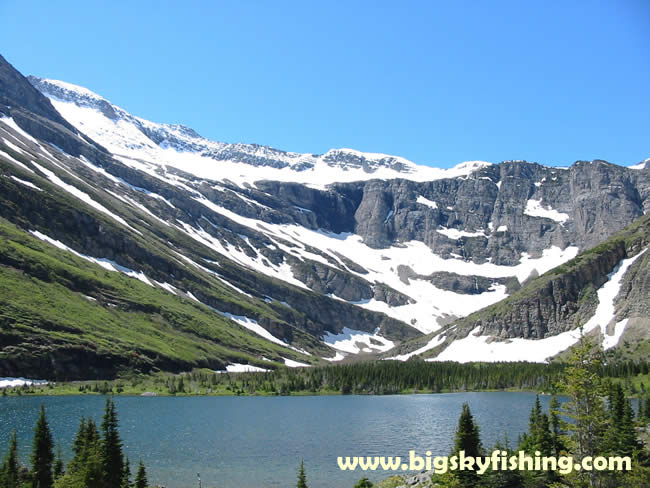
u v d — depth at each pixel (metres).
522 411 174.00
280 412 179.38
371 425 151.62
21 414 150.38
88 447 71.44
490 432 130.88
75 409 163.50
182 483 91.25
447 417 166.50
